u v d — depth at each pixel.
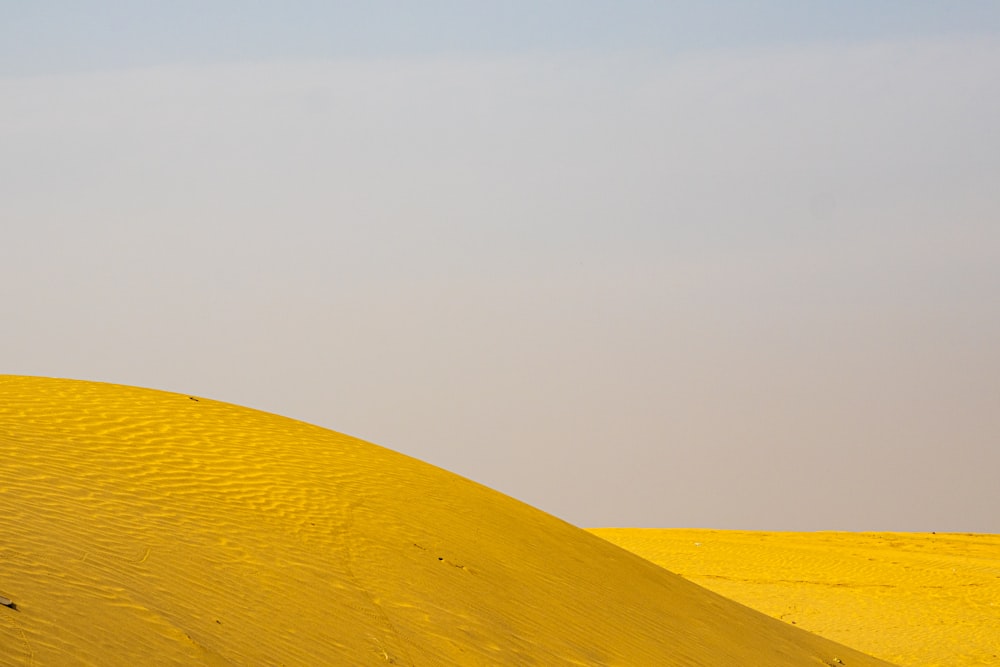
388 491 33.56
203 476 28.62
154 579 19.67
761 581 71.81
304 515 27.94
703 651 30.59
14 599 16.27
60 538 19.80
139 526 22.39
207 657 17.25
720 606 38.22
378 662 20.30
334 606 22.20
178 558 21.30
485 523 34.19
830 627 57.31
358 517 29.38
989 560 88.44
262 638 19.11
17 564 17.69
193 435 32.75
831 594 67.75
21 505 21.05
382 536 28.47
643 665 26.95
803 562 80.50
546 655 24.59
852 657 39.97
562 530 38.34
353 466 35.44
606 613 30.28
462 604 25.58
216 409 37.66
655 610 33.19
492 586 28.11
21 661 14.43
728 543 90.50
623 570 36.47
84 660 15.30
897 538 106.44
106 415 31.95
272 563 23.30
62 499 22.42
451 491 36.78
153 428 32.03
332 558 25.27
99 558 19.53
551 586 30.45
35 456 25.19
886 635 55.81
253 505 27.36
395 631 22.23
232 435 34.38
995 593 70.38
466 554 29.95
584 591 31.48
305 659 19.00
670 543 89.06
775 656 34.16
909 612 62.38
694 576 73.06
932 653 52.25
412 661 21.06
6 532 19.03
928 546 99.19
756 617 39.69
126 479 25.84
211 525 24.42
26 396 32.06
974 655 52.25
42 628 15.70
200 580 20.61
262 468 31.28
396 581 25.36
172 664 16.45
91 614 16.89
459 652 22.48
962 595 69.31
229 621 19.22
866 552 89.19
